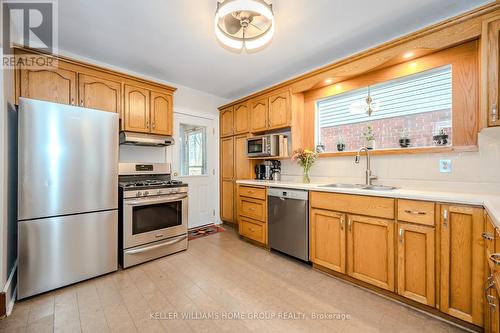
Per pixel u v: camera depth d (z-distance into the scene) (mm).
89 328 1452
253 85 3594
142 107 2848
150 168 3131
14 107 1971
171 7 1790
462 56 1837
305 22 1990
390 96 2324
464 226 1408
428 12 1869
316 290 1898
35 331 1423
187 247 2871
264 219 2797
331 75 2459
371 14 1893
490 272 1258
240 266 2352
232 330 1438
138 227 2418
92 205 2102
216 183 4113
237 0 1481
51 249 1877
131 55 2596
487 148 1722
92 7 1786
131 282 2037
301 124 3000
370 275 1845
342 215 2018
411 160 2113
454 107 1880
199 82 3467
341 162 2666
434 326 1464
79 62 2361
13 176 1915
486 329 1305
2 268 1585
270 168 3385
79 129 2037
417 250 1603
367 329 1443
